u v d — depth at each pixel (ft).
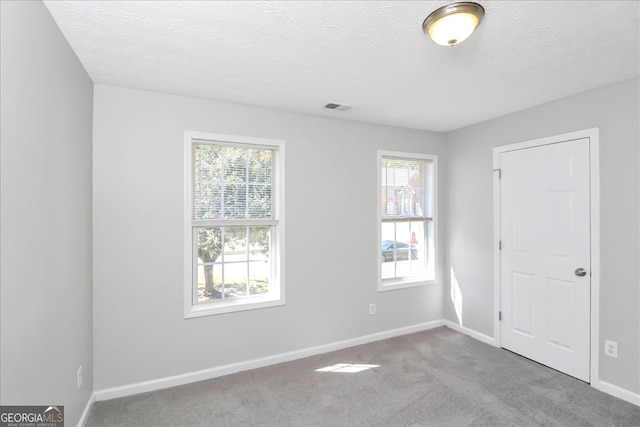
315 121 10.37
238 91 8.30
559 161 8.95
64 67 5.64
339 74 7.32
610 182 7.88
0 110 3.62
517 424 6.75
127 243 7.96
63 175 5.59
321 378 8.74
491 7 4.87
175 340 8.45
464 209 11.90
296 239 10.06
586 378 8.32
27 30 4.26
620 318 7.68
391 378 8.70
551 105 9.16
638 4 4.79
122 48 6.09
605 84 7.91
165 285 8.35
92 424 6.79
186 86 7.95
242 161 9.48
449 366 9.36
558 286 8.98
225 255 9.36
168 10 4.93
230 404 7.55
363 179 11.21
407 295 12.05
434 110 9.93
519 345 10.05
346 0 4.69
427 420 6.92
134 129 8.04
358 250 11.11
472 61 6.70
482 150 11.21
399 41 5.88
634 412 7.10
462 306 12.01
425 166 12.63
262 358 9.52
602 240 8.03
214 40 5.83
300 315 10.11
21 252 4.11
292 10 4.94
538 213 9.48
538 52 6.32
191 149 8.70
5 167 3.73
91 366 7.48
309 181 10.27
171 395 7.92
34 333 4.49
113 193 7.82
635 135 7.45
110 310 7.80
